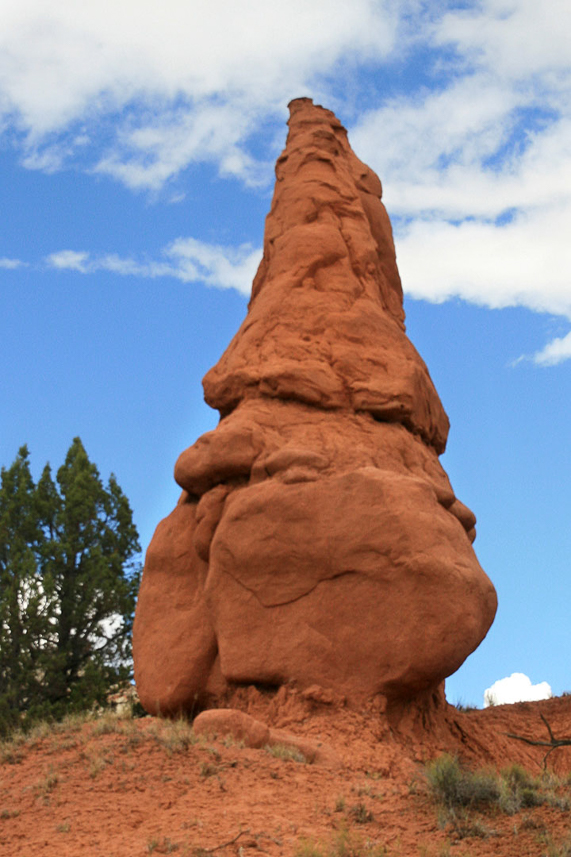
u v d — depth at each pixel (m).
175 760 12.61
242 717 13.77
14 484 31.61
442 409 20.42
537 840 10.21
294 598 15.82
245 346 18.92
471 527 19.17
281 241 20.34
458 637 15.16
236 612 16.08
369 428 17.78
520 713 20.95
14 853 10.06
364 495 15.87
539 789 12.36
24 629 28.19
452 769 12.27
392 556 15.46
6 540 30.16
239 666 15.81
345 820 10.93
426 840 10.37
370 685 15.24
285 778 12.28
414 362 18.88
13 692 26.80
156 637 17.22
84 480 31.59
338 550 15.70
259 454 17.00
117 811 11.12
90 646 29.61
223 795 11.54
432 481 17.69
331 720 14.91
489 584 16.44
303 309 18.98
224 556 16.30
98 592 29.39
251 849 9.82
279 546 15.95
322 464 16.56
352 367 18.36
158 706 16.62
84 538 30.94
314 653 15.49
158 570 17.81
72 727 15.23
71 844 10.18
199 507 17.34
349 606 15.54
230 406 18.88
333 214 20.56
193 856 9.66
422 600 15.23
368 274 20.11
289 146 22.09
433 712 16.70
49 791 12.07
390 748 14.50
